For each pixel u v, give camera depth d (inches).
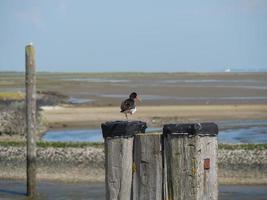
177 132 223.5
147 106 2421.3
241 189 842.8
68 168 989.8
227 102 2689.5
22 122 1465.3
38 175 960.3
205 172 223.1
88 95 3476.9
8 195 816.9
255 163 960.9
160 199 228.2
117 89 4239.7
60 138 1508.4
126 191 232.1
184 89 4067.4
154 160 229.0
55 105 2512.3
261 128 1683.1
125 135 231.9
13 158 1040.2
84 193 823.1
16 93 2864.2
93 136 1556.3
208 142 223.6
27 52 741.9
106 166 234.4
